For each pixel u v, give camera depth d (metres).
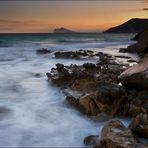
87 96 10.01
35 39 84.25
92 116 9.59
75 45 56.56
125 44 60.62
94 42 69.94
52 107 11.55
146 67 10.62
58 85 14.55
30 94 13.92
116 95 9.55
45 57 31.30
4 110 11.38
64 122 9.78
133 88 10.75
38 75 19.06
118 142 6.30
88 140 7.70
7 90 15.06
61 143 8.12
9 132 8.92
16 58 30.97
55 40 79.69
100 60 24.38
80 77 13.59
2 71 21.66
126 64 20.05
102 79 12.95
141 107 9.01
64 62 26.30
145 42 34.56
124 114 9.42
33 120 10.12
